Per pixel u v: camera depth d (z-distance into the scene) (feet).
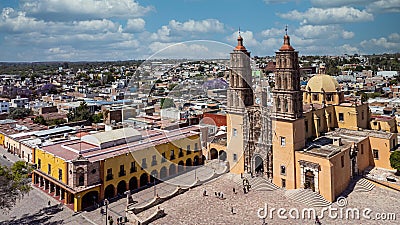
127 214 171.73
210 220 162.61
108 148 218.38
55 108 485.97
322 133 238.89
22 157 279.90
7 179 170.19
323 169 181.06
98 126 354.74
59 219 172.76
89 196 196.75
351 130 242.99
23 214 178.70
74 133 299.99
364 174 209.87
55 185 203.82
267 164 216.54
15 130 335.88
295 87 198.49
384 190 190.29
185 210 175.63
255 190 201.05
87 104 503.20
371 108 368.89
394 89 542.98
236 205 180.34
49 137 292.20
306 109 232.53
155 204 183.93
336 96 252.62
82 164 188.85
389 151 217.15
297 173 195.93
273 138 207.31
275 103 205.05
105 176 198.29
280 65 199.82
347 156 197.36
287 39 199.93
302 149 200.13
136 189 215.31
